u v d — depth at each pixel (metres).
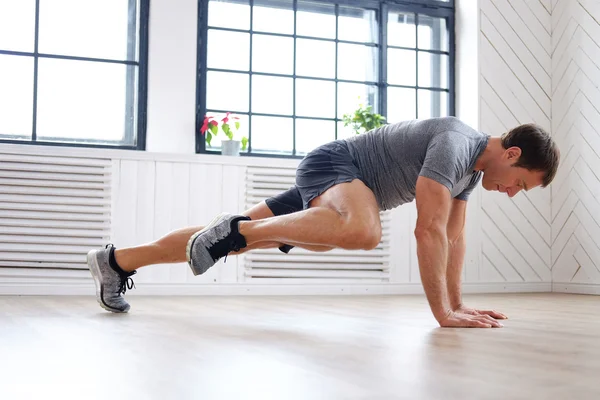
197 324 1.95
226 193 3.72
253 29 4.25
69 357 1.27
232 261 3.69
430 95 4.63
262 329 1.81
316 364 1.19
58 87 3.91
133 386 0.98
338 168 1.97
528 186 1.89
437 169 1.80
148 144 3.96
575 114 4.41
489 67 4.51
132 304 2.82
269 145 4.25
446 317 1.87
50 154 3.47
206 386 0.98
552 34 4.62
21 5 3.86
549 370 1.14
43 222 3.44
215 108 4.15
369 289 3.94
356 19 4.50
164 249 2.24
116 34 4.02
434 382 1.02
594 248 4.22
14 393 0.93
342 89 4.43
